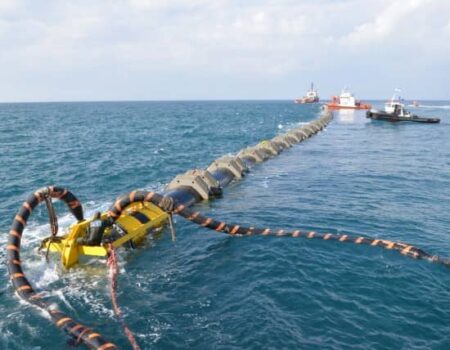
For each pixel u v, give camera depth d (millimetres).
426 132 74000
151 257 17234
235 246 18469
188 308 13367
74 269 15695
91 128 81938
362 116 119938
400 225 21688
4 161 39719
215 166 32719
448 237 20016
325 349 11422
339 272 15914
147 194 18094
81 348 11312
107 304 13562
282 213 23484
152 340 11727
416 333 12188
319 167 38000
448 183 32000
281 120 111688
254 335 11977
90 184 30328
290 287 14711
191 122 102750
